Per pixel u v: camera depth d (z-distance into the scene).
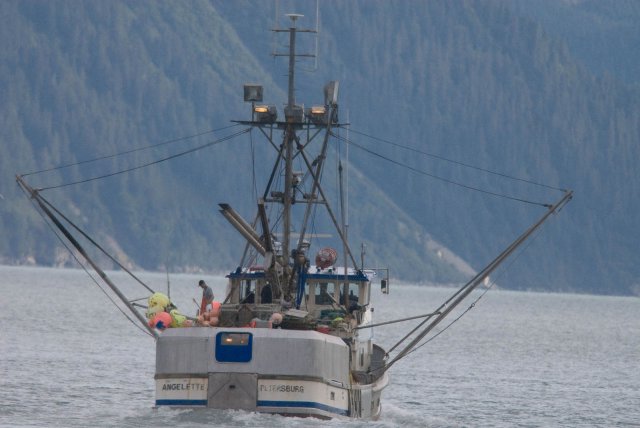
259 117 193.12
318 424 167.75
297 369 167.00
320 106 192.75
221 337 167.62
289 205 192.12
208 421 166.12
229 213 185.75
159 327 181.38
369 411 192.12
